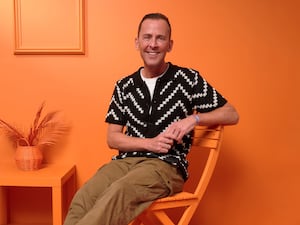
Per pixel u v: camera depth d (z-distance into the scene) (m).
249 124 2.40
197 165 2.41
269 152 2.42
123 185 1.56
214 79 2.37
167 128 1.81
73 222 1.62
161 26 1.83
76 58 2.37
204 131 1.91
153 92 1.87
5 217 2.38
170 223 1.76
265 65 2.38
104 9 2.35
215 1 2.34
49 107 2.40
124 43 2.36
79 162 2.42
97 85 2.38
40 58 2.37
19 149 2.26
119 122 1.96
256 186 2.43
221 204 2.43
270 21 2.36
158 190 1.68
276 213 2.44
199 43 2.36
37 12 2.34
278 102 2.39
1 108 2.40
